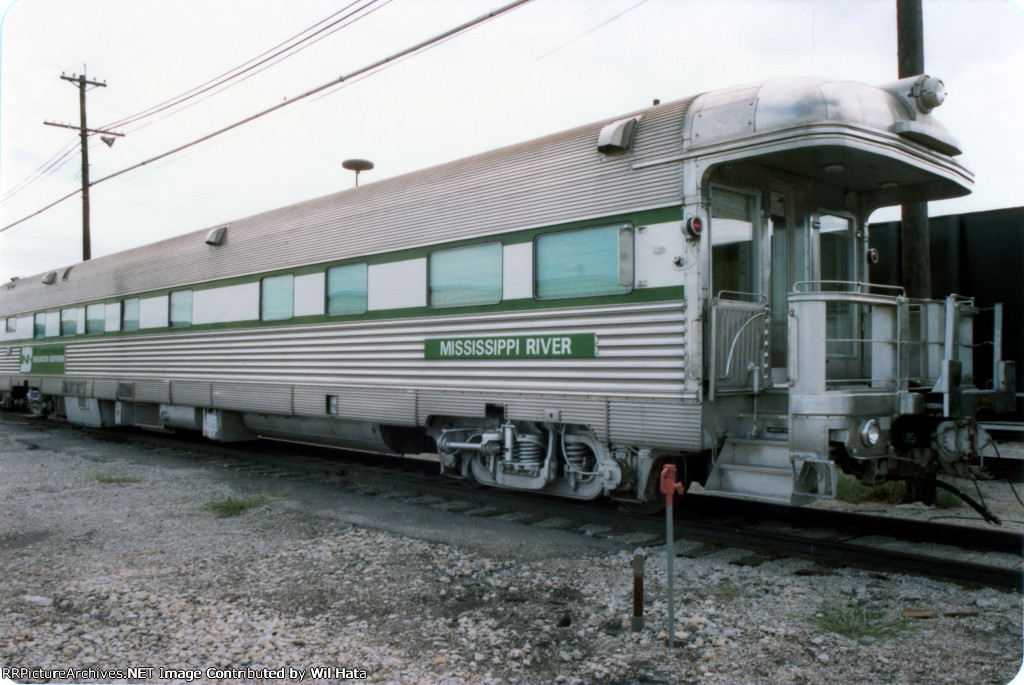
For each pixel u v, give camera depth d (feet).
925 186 22.82
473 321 23.94
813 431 17.39
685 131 18.97
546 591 16.19
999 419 34.09
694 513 22.41
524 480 23.36
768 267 20.76
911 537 19.40
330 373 29.35
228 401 34.88
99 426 48.14
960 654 12.46
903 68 25.68
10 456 37.17
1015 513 22.67
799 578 16.51
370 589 16.49
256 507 24.66
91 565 18.53
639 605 13.78
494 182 23.59
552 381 21.65
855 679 11.73
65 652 13.46
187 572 17.84
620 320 20.07
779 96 17.67
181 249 39.04
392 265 26.91
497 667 12.61
